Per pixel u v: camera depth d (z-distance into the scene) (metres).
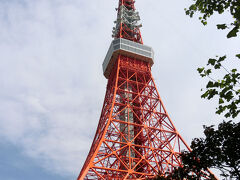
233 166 17.56
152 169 58.47
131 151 67.06
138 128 71.25
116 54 83.25
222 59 13.69
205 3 14.78
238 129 17.88
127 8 106.62
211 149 18.50
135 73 79.69
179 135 65.38
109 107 70.50
